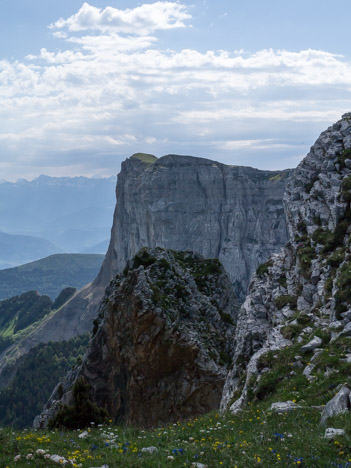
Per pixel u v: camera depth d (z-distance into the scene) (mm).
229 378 40344
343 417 17172
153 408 66500
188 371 65062
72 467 14703
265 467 14141
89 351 79250
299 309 38062
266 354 30891
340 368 24125
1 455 16250
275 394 25641
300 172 53969
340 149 50562
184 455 15391
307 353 28938
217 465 14383
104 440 19359
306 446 15391
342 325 29625
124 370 71812
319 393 22453
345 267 35156
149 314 67750
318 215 47125
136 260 83250
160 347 66500
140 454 15852
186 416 63469
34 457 15625
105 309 80750
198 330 69375
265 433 17281
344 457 14469
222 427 20141
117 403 73000
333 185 47156
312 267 41062
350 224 41219
